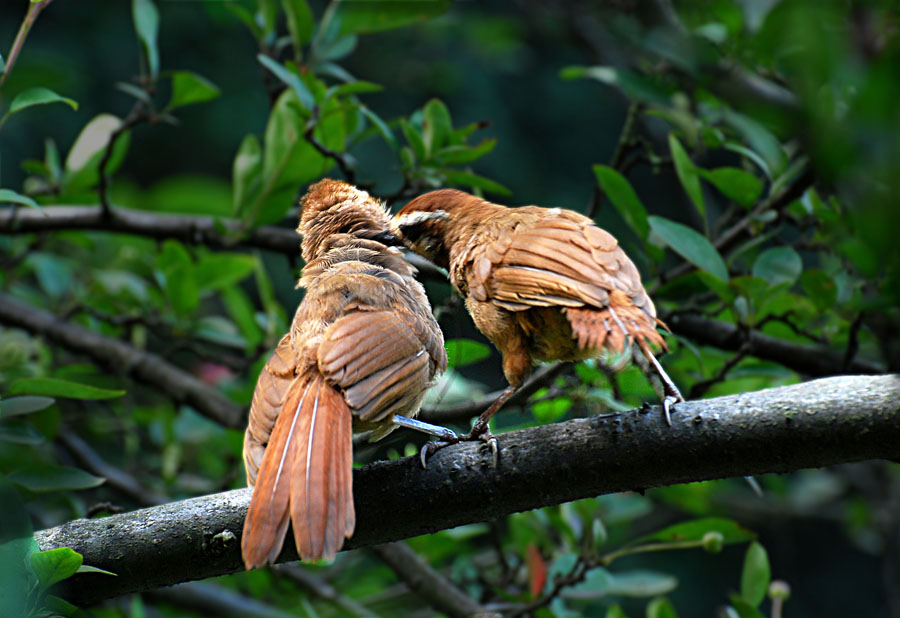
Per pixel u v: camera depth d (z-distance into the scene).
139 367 11.86
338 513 5.59
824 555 23.16
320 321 6.65
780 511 17.14
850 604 22.80
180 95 10.76
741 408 6.13
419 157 10.10
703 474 6.17
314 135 10.56
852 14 4.32
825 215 8.89
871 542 16.25
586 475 6.24
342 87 9.74
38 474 7.78
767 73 9.59
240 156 11.28
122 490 11.90
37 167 11.98
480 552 13.44
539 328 7.30
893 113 3.90
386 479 6.41
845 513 16.95
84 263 14.46
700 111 11.07
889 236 4.09
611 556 9.84
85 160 11.88
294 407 6.07
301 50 10.91
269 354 11.56
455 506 6.35
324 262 7.81
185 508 6.48
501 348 7.59
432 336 6.96
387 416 6.52
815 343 10.23
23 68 13.26
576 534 10.68
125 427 13.19
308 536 5.47
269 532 5.52
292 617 11.18
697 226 13.57
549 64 22.80
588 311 6.76
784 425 6.01
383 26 10.98
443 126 10.30
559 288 6.90
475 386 9.70
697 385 9.26
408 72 21.12
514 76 22.69
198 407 11.62
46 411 9.61
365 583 12.72
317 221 8.35
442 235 8.69
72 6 21.75
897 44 3.90
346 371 6.20
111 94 21.80
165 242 11.93
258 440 6.36
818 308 9.33
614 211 21.44
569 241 7.25
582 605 12.16
